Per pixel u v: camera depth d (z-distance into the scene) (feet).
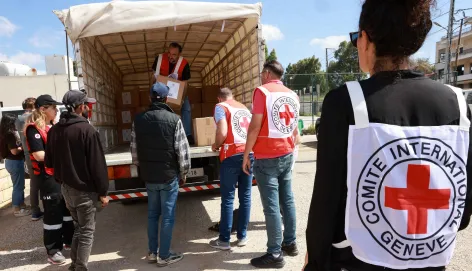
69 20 12.85
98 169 9.74
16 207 17.33
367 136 3.32
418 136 3.28
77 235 10.21
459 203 3.40
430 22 3.52
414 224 3.29
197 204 17.69
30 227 15.58
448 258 3.48
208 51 24.11
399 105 3.34
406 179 3.28
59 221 11.61
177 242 12.91
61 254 11.75
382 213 3.34
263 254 11.53
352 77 60.44
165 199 10.93
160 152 10.69
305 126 57.88
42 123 11.57
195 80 31.60
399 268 3.40
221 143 11.82
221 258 11.34
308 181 21.66
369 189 3.35
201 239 13.12
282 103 10.25
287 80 65.67
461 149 3.37
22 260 12.01
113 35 18.57
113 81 24.14
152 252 11.27
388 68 3.61
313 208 3.61
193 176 13.92
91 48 17.07
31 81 53.31
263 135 10.13
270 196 10.31
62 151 9.58
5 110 28.71
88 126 9.80
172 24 13.35
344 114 3.38
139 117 10.96
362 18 3.66
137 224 15.30
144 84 29.68
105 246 12.87
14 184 17.25
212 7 13.66
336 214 3.52
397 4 3.41
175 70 17.61
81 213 9.91
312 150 36.37
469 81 142.72
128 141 23.34
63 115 9.93
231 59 21.44
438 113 3.35
